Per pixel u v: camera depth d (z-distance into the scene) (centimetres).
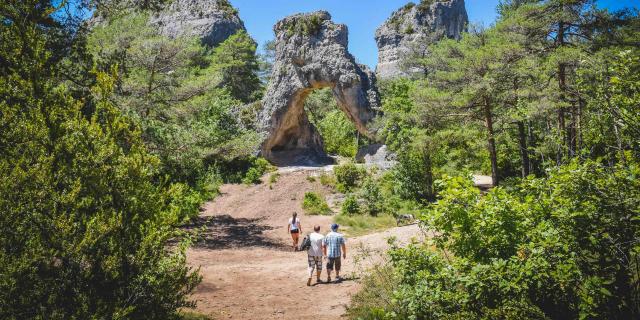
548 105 1528
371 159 3431
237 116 4000
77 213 367
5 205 332
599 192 350
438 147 2220
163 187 452
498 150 2627
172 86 1953
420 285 434
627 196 337
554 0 1639
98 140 402
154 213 416
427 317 434
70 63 776
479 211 434
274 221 2078
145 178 425
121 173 399
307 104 5712
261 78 6338
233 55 5159
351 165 2780
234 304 782
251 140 2384
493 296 402
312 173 3111
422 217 471
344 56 3700
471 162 2530
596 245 361
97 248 366
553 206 395
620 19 1617
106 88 434
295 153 4091
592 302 331
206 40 5978
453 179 462
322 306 775
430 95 2041
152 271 399
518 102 1756
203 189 2478
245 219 2111
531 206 414
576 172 370
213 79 1970
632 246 344
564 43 1733
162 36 1902
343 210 2061
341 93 3684
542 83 1809
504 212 420
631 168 334
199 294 827
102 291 363
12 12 413
